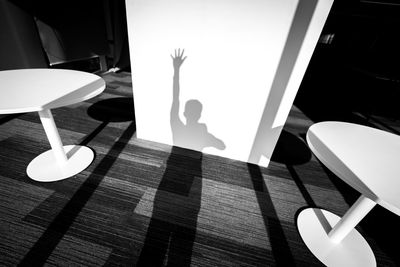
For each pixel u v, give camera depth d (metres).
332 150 0.81
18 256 0.94
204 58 1.27
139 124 1.74
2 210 1.12
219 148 1.65
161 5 1.16
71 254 0.96
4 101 0.87
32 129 1.82
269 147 1.52
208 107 1.46
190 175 1.49
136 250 1.01
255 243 1.09
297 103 3.01
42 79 1.16
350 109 2.92
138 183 1.38
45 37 2.48
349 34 3.61
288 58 1.14
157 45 1.30
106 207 1.20
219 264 0.99
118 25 3.40
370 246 1.13
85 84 1.13
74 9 2.70
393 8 3.17
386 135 0.98
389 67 2.88
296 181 1.54
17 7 2.06
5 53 2.05
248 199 1.35
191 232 1.11
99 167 1.48
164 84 1.45
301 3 0.99
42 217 1.11
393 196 0.61
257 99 1.33
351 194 1.47
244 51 1.18
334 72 3.85
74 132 1.86
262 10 1.05
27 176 1.34
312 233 1.15
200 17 1.15
